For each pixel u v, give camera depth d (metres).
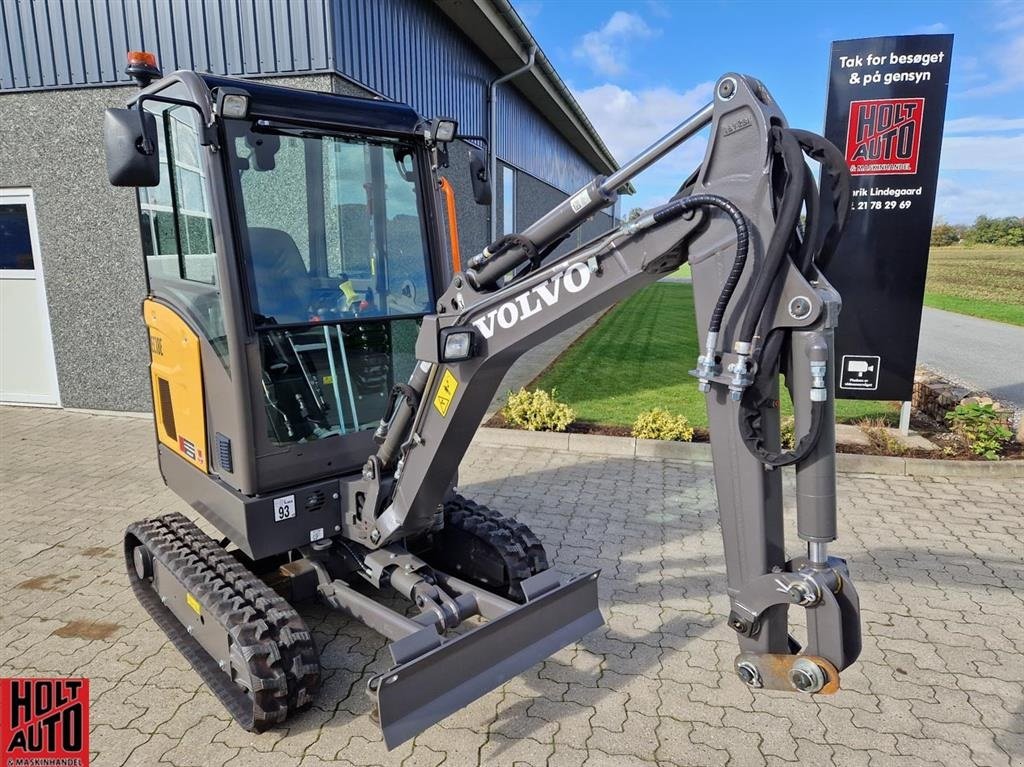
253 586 3.16
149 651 3.57
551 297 2.45
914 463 6.15
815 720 3.03
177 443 3.82
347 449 3.41
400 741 2.38
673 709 3.10
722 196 2.04
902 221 6.30
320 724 3.01
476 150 3.80
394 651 2.51
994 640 3.62
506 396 9.03
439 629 2.99
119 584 4.25
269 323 3.13
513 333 2.58
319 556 3.56
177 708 3.13
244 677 2.88
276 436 3.20
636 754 2.82
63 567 4.47
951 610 3.91
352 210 3.43
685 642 3.61
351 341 3.45
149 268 3.95
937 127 6.10
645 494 5.71
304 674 2.90
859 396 6.77
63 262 7.83
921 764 2.79
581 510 5.37
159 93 3.29
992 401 7.40
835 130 6.32
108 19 7.09
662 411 7.09
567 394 8.95
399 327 3.64
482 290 2.73
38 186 7.67
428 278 3.74
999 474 6.06
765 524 2.14
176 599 3.52
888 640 3.62
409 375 3.73
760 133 1.96
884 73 6.13
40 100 7.44
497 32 10.73
